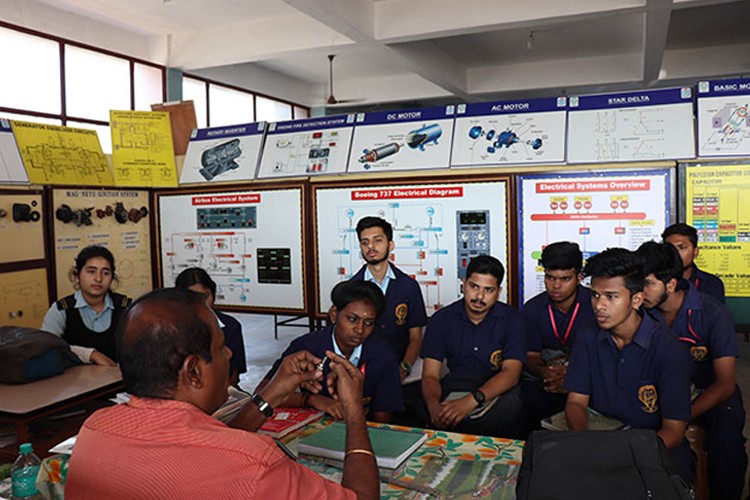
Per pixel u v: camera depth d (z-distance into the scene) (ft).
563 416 6.84
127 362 3.09
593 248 10.82
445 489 4.55
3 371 7.44
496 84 29.71
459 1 18.29
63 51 19.07
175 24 21.40
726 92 10.41
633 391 6.43
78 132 13.09
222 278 13.52
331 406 6.38
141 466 2.90
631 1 16.51
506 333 8.40
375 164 12.13
